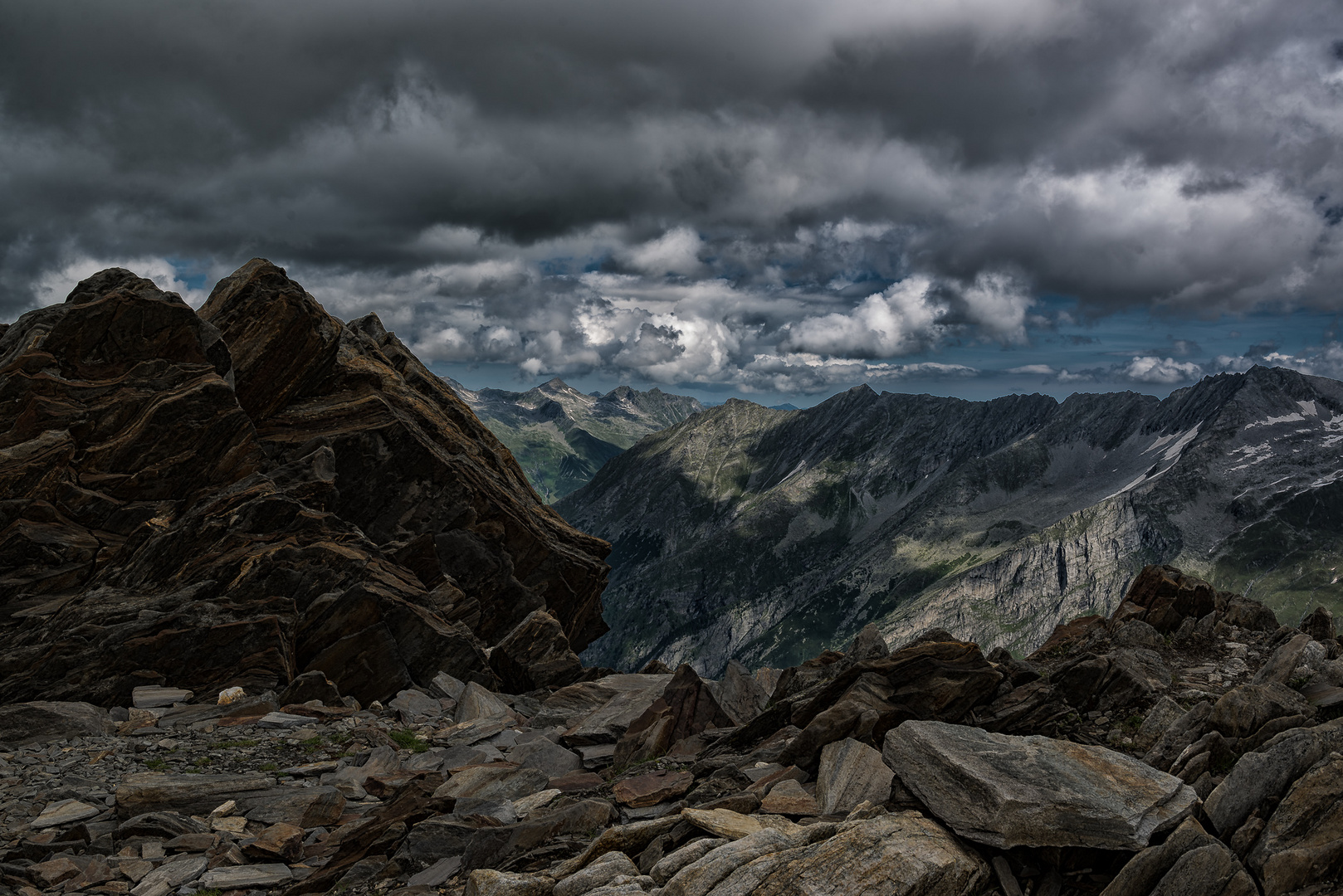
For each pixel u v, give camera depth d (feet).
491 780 54.95
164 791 57.06
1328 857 29.32
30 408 101.09
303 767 66.28
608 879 34.88
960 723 47.37
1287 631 57.98
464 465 147.74
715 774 49.62
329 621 98.32
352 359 149.89
